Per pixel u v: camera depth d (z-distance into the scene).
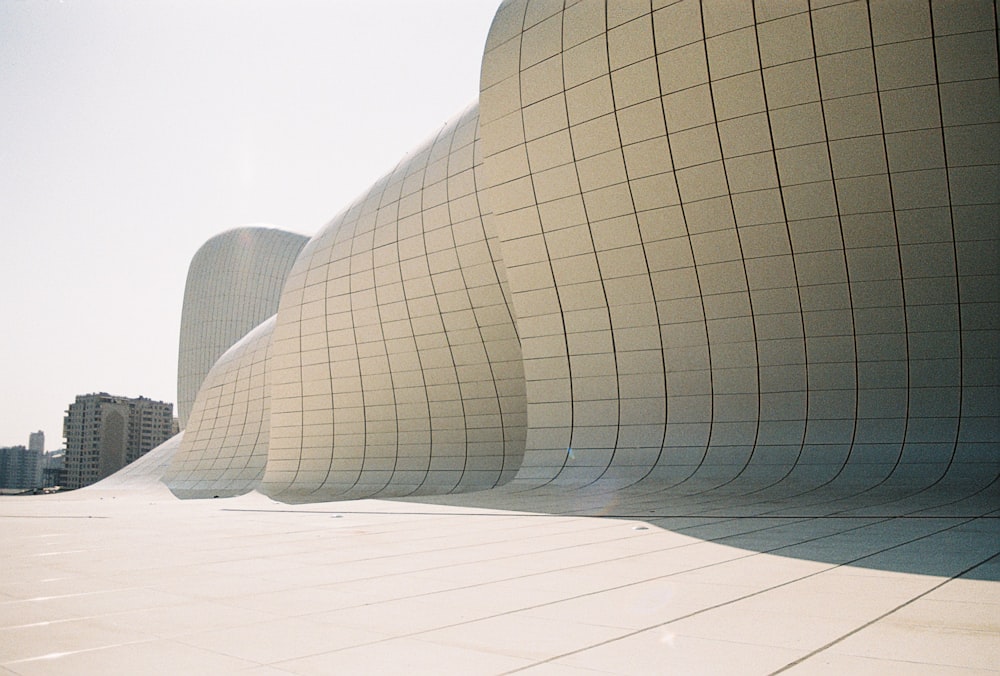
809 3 19.41
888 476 20.72
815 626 5.54
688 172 22.25
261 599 6.92
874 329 21.52
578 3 23.27
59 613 6.34
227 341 73.25
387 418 34.56
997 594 6.62
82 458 194.12
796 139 20.67
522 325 26.88
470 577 8.05
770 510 15.58
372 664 4.66
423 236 31.86
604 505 18.11
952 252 20.31
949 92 18.94
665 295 23.88
